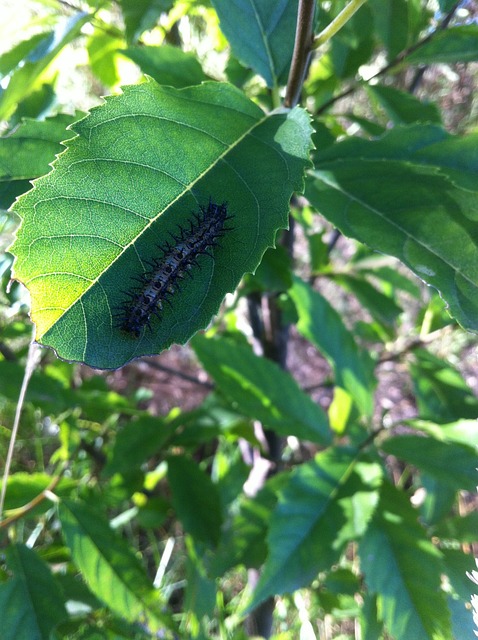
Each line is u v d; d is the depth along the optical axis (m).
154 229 0.12
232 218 0.12
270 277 0.22
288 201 0.12
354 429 0.26
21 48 0.21
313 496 0.23
